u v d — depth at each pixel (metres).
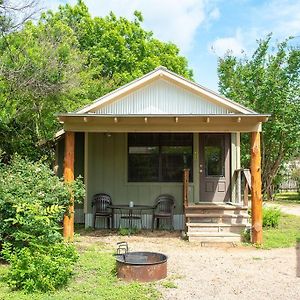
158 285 6.14
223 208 10.98
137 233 11.38
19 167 8.38
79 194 8.72
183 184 12.32
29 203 7.14
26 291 5.53
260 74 21.45
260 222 9.75
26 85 10.38
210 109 11.77
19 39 9.98
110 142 12.71
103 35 26.58
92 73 20.58
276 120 20.64
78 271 6.73
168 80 11.83
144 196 12.58
